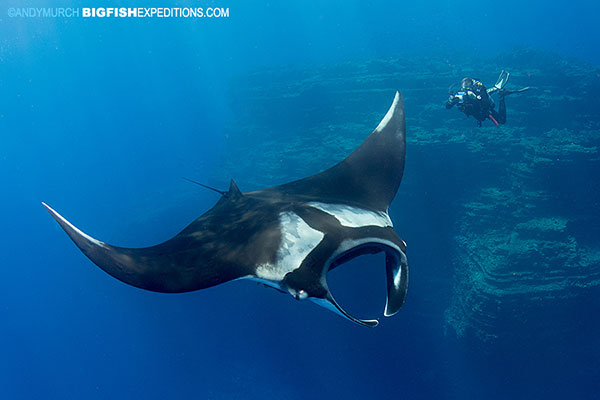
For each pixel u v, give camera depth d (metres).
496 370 22.12
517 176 23.64
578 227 22.38
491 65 33.72
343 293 30.56
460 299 23.67
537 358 21.39
